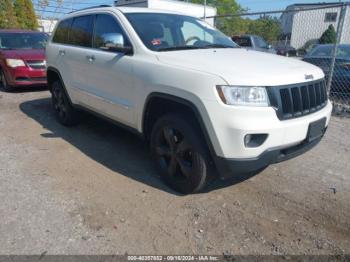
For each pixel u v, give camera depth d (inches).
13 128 214.4
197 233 105.7
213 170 121.5
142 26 148.1
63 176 144.7
